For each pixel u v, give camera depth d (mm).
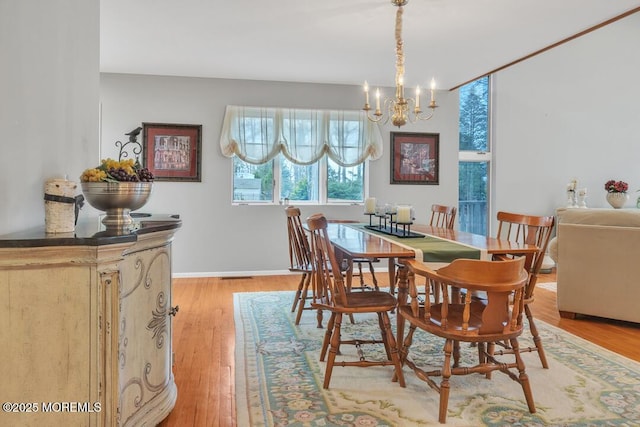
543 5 3033
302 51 4078
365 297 2410
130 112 4883
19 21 1628
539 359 2631
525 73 6281
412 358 2609
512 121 6254
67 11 2148
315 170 5398
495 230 6223
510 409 2010
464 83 5180
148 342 1771
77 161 2309
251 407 2006
